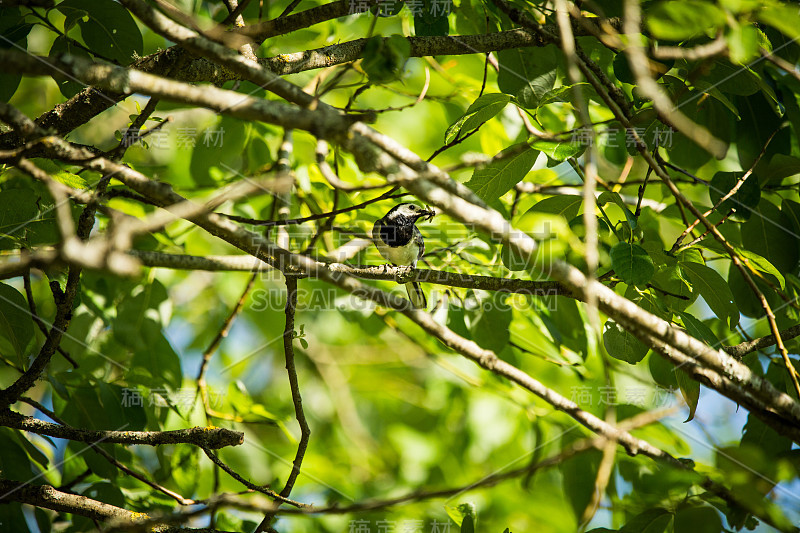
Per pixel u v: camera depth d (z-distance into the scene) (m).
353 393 9.73
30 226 4.23
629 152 4.65
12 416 4.02
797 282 4.57
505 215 5.70
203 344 8.40
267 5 5.91
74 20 4.40
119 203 6.09
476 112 4.24
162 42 6.93
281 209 5.39
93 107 4.25
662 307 4.09
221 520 5.11
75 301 4.77
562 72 5.31
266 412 5.50
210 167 6.58
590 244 3.00
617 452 5.38
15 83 4.46
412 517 6.41
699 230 5.18
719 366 3.54
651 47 4.21
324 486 7.08
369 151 2.98
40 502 3.98
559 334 5.84
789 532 3.28
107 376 5.85
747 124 5.39
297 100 3.18
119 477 5.16
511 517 7.10
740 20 3.13
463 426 8.27
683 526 3.70
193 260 3.84
